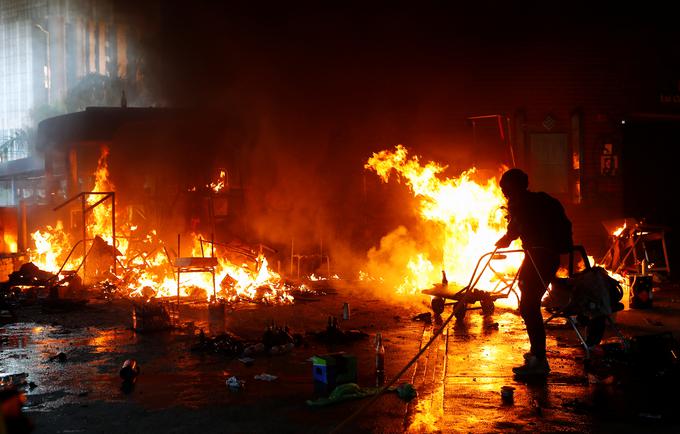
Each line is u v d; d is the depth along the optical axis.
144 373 6.39
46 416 5.05
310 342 7.83
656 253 15.16
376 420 4.89
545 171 15.53
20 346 7.71
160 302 9.55
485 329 8.62
